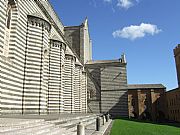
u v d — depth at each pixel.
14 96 17.92
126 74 55.75
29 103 19.81
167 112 63.19
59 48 28.39
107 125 26.89
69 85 34.59
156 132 22.38
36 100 20.33
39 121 11.59
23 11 20.23
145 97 65.38
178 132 23.42
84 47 57.47
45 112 21.67
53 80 27.02
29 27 21.20
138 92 65.69
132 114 65.25
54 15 34.16
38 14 22.30
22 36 19.94
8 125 8.74
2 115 15.30
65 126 15.06
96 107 54.19
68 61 35.12
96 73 56.53
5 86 16.50
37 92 20.53
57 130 12.41
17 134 8.24
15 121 10.07
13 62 17.89
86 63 58.31
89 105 54.22
